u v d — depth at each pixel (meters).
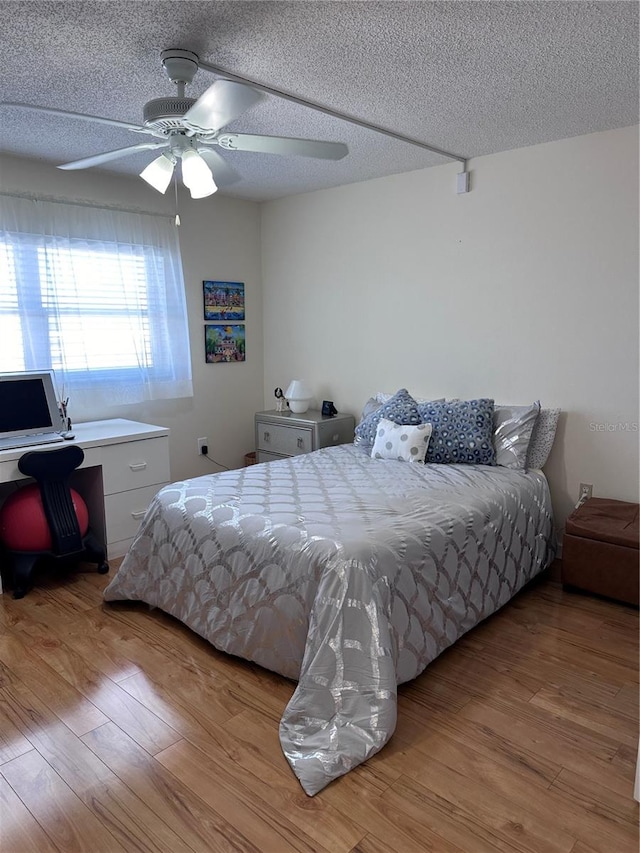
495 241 3.50
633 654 2.45
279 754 1.88
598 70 2.28
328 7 1.80
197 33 1.97
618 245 3.05
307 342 4.66
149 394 4.14
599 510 3.07
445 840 1.56
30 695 2.20
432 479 2.99
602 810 1.66
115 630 2.67
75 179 3.66
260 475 3.07
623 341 3.10
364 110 2.71
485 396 3.68
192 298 4.40
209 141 2.27
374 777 1.78
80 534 3.17
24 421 3.29
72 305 3.69
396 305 4.04
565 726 2.01
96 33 1.96
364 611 1.98
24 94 2.49
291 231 4.61
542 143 3.23
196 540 2.54
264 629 2.24
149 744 1.94
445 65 2.23
